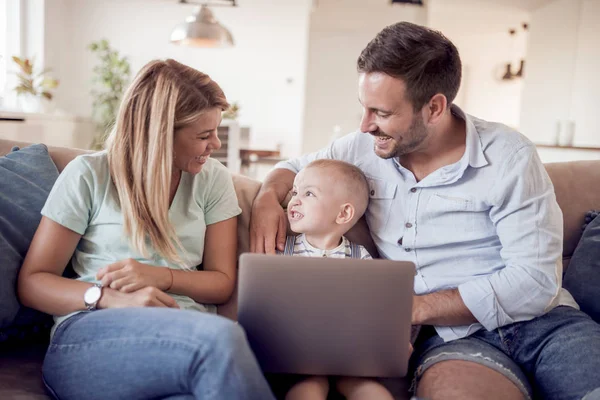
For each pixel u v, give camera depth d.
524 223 1.37
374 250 1.61
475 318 1.34
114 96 5.77
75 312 1.24
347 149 1.63
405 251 1.50
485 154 1.42
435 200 1.46
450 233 1.46
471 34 9.58
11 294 1.30
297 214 1.47
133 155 1.33
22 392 1.15
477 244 1.46
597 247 1.61
